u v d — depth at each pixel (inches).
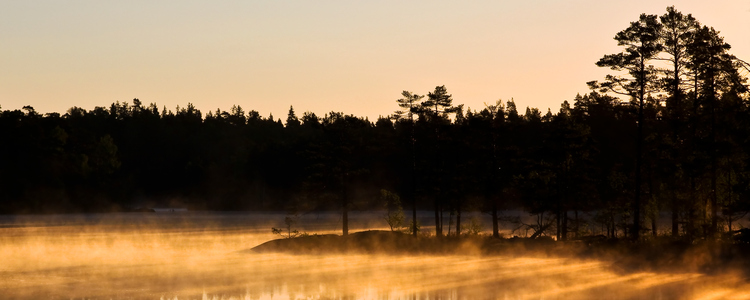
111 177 6633.9
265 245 2203.5
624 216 2078.0
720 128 1818.4
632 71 1800.0
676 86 1812.3
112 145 6471.5
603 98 1840.6
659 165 1891.0
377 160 4328.3
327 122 2388.0
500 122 2399.1
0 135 5590.6
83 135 6692.9
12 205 5408.5
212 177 6811.0
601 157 3538.4
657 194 2025.1
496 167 2257.6
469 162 2255.2
